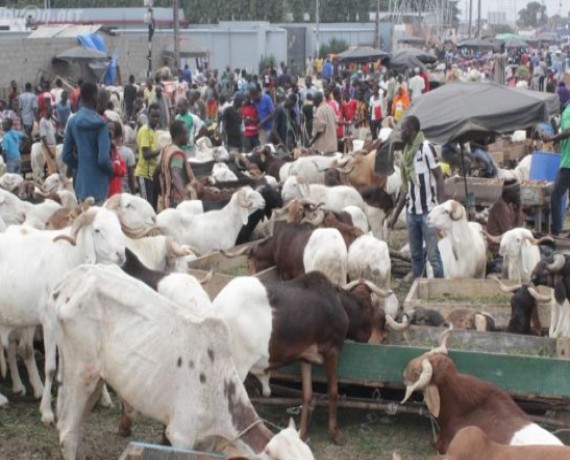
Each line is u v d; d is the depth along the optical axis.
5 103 29.86
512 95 14.38
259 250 11.51
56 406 8.11
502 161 21.19
